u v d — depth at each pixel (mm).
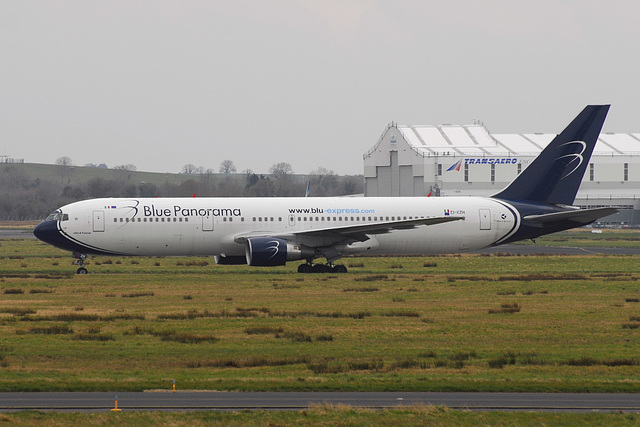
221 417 70188
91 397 78875
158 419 69250
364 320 132125
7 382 84875
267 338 115938
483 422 69375
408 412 72375
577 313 139625
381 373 92188
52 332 119750
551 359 100812
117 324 128250
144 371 93188
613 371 93688
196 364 96688
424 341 114438
